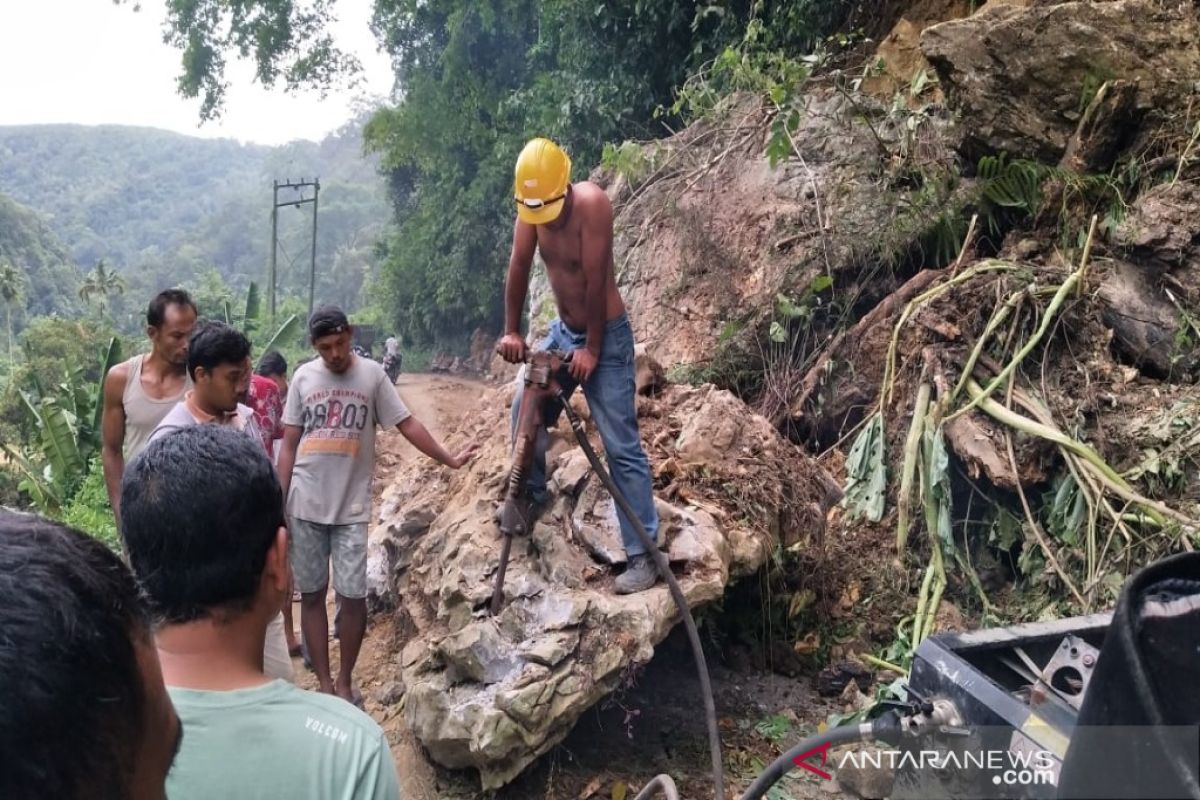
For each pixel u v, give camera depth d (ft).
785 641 14.40
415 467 19.67
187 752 4.67
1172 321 15.79
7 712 2.90
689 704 13.14
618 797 11.10
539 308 26.02
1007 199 19.25
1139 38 18.33
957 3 26.78
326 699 5.17
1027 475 14.80
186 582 5.10
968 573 14.48
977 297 17.15
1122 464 14.53
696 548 12.39
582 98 41.04
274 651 9.69
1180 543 12.91
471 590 12.22
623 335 11.91
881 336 18.75
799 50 30.60
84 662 3.14
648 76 39.40
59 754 3.03
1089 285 16.51
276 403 15.43
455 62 63.00
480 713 10.62
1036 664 7.87
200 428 5.78
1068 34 18.60
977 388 15.80
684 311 22.77
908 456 15.44
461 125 67.00
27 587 3.11
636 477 11.94
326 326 12.95
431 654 11.85
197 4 74.08
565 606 11.41
